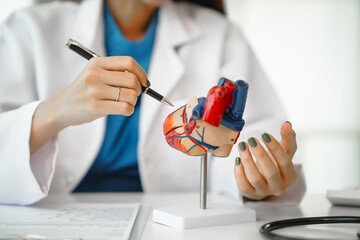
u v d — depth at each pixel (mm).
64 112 750
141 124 1108
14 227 565
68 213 681
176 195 953
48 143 821
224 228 571
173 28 1200
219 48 1231
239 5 2801
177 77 1141
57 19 1180
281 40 2820
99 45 1142
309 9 2824
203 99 579
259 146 641
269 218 652
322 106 2869
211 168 1055
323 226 574
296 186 778
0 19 2375
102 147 1140
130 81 677
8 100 1062
